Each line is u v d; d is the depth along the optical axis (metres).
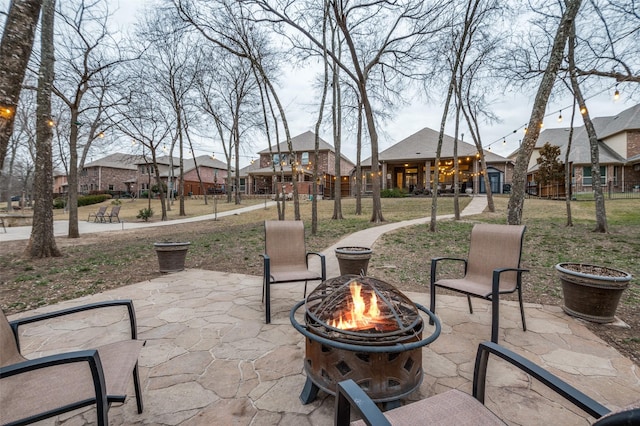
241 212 21.38
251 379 2.36
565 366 2.53
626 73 6.86
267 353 2.76
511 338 3.04
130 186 44.84
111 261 7.17
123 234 13.01
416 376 1.93
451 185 27.91
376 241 8.95
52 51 7.90
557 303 4.13
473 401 1.37
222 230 13.17
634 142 22.41
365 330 1.89
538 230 9.78
